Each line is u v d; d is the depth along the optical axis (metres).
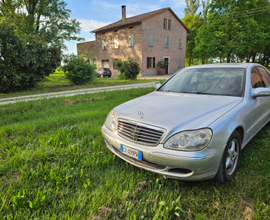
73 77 13.97
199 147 2.15
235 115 2.55
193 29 41.75
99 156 3.25
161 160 2.26
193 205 2.16
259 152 3.23
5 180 2.68
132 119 2.62
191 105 2.78
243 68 3.46
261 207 2.11
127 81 16.72
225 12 25.84
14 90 11.27
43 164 3.09
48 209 2.15
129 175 2.66
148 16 27.00
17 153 3.36
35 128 4.61
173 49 31.94
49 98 7.97
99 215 2.03
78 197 2.29
